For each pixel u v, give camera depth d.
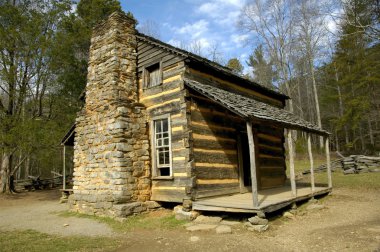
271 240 6.38
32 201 16.44
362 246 5.65
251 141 7.82
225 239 6.56
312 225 7.57
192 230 7.43
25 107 18.31
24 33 16.53
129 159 9.76
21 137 15.89
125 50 11.08
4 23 16.69
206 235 6.98
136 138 10.10
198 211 8.71
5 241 7.13
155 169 10.23
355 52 25.25
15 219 10.57
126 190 9.48
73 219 9.83
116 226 8.40
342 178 16.48
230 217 8.45
